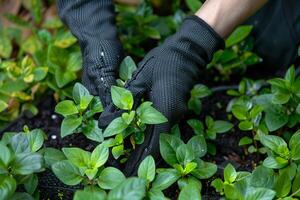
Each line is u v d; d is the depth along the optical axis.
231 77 1.63
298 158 1.24
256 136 1.38
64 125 1.29
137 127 1.26
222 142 1.46
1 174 1.16
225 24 1.32
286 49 1.58
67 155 1.24
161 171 1.24
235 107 1.39
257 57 1.57
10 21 1.75
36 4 1.71
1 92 1.49
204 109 1.53
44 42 1.62
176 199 1.30
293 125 1.37
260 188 1.17
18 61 1.66
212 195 1.31
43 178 1.32
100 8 1.41
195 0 1.57
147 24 1.65
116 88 1.25
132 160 1.28
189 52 1.30
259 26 1.59
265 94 1.38
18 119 1.52
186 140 1.44
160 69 1.29
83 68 1.38
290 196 1.22
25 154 1.19
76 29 1.39
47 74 1.49
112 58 1.33
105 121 1.26
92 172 1.21
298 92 1.33
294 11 1.54
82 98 1.30
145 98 1.30
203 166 1.26
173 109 1.26
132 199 1.07
